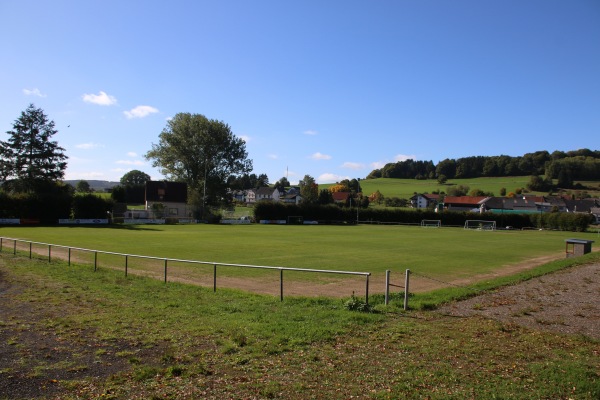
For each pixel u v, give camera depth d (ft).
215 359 24.32
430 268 77.15
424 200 454.81
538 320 33.91
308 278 63.52
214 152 284.00
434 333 29.35
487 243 140.46
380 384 20.54
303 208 274.36
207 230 181.68
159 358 24.73
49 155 243.19
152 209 255.70
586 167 507.30
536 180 491.31
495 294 45.55
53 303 40.34
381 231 199.21
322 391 19.76
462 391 19.66
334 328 30.22
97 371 22.84
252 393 19.63
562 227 247.29
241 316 34.71
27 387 20.68
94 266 66.28
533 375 21.63
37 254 85.05
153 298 43.16
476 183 565.53
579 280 56.13
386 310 36.52
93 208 213.46
